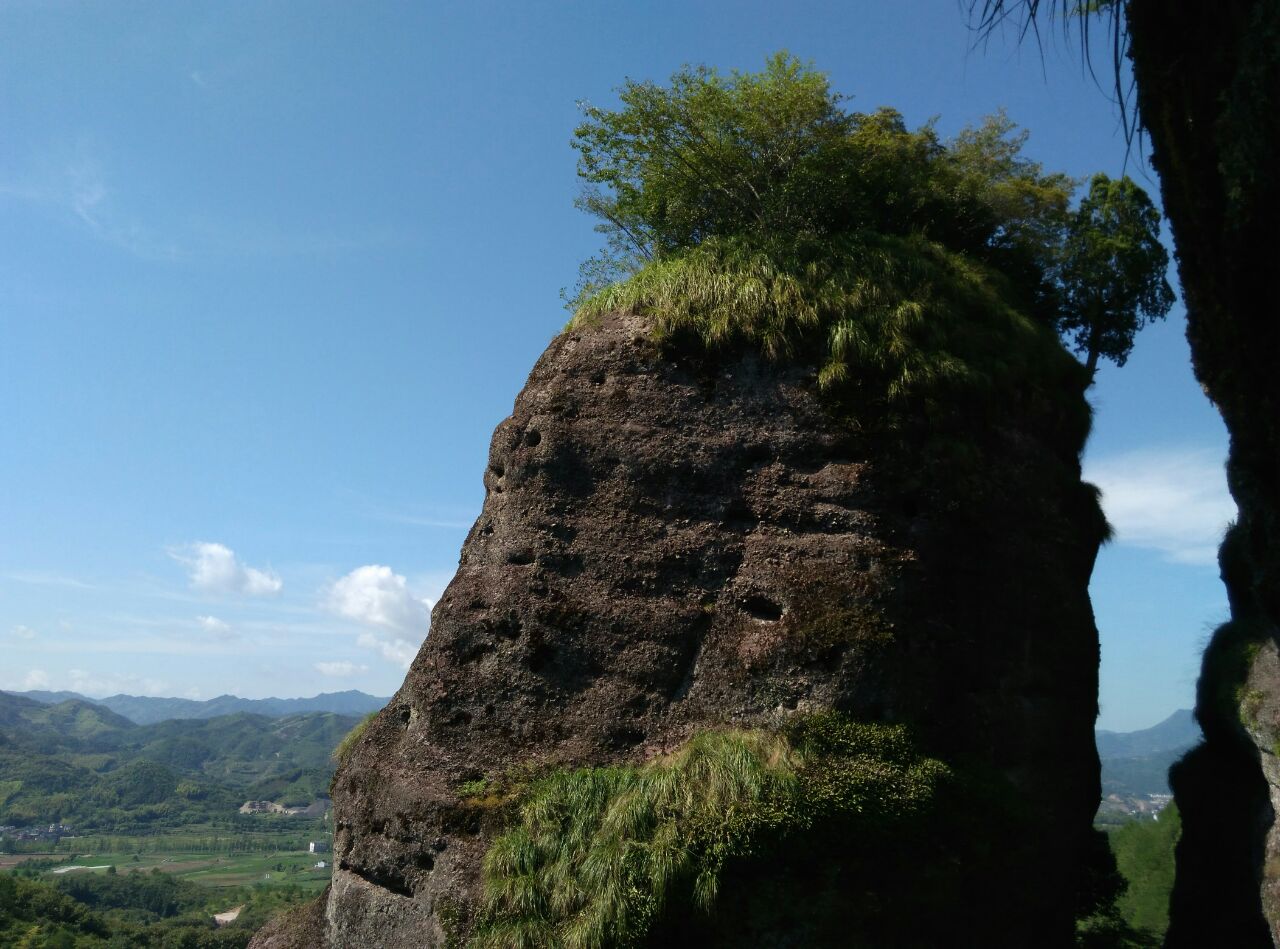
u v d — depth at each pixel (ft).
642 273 54.19
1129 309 80.69
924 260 54.70
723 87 61.62
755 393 48.16
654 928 35.86
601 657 44.34
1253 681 53.93
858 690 41.65
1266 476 49.39
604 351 50.57
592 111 61.87
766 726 41.24
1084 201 80.74
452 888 39.37
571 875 37.63
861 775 39.11
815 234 57.21
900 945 38.42
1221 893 57.26
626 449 47.85
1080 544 53.88
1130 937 85.46
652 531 46.32
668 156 61.05
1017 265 72.64
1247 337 46.52
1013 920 44.04
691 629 44.14
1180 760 65.57
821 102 60.39
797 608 43.37
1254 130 38.27
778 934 36.78
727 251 53.52
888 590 43.42
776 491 46.11
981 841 41.06
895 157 64.39
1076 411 56.80
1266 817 52.85
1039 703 48.08
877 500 45.39
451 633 46.83
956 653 44.52
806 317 48.70
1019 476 50.14
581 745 42.57
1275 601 49.96
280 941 48.39
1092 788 54.44
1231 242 43.65
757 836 36.99
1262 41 37.19
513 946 36.14
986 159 77.05
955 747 43.24
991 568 47.32
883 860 38.52
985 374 49.75
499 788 41.98
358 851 43.83
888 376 47.83
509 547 47.83
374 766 45.70
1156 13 43.27
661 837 37.19
